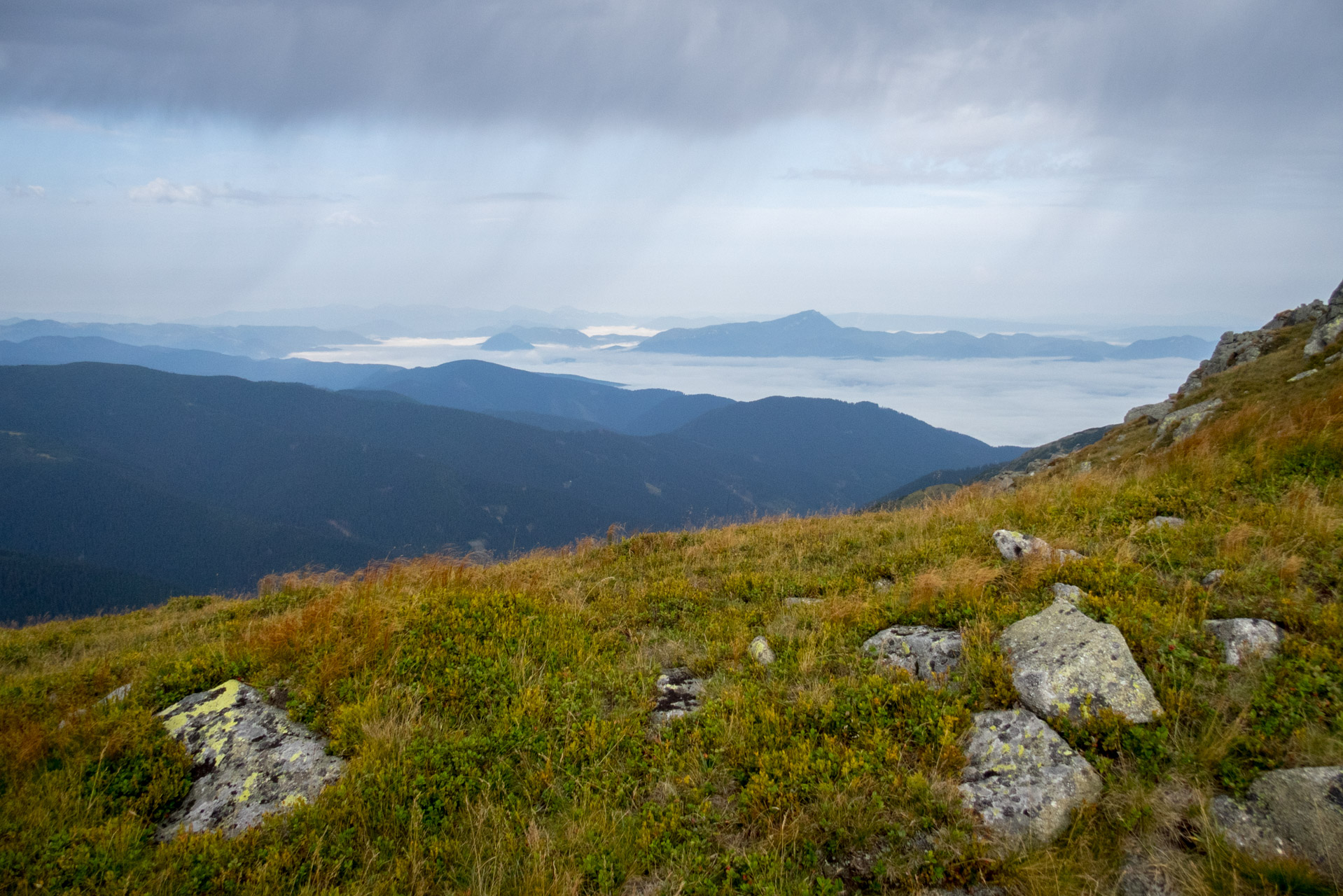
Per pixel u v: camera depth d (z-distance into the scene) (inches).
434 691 267.7
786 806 198.2
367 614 324.5
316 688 266.1
